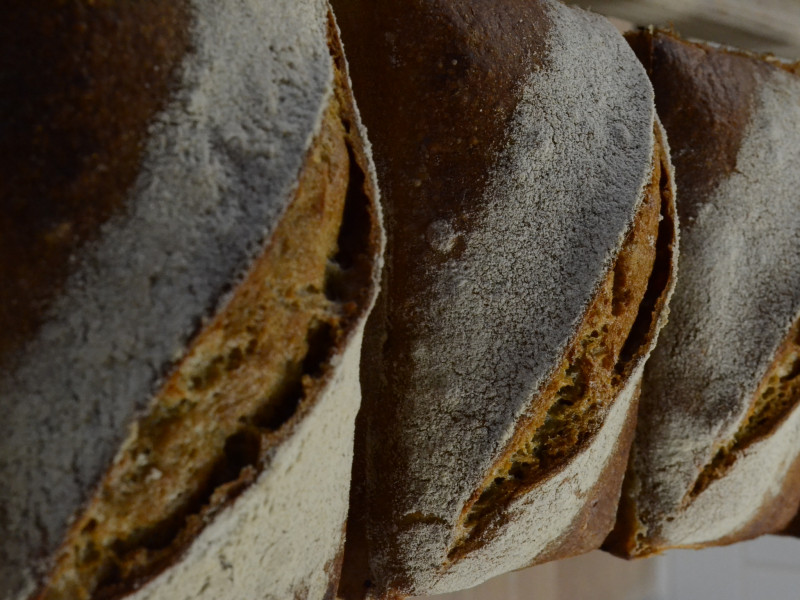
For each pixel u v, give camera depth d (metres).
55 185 0.25
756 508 0.39
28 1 0.25
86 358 0.25
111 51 0.25
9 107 0.24
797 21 0.48
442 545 0.31
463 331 0.30
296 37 0.27
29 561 0.24
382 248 0.28
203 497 0.26
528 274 0.30
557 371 0.30
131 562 0.25
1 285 0.24
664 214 0.33
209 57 0.26
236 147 0.26
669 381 0.36
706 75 0.36
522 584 0.47
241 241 0.25
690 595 0.53
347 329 0.27
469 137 0.30
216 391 0.26
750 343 0.35
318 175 0.26
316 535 0.28
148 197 0.25
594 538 0.35
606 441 0.33
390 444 0.31
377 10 0.30
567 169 0.31
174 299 0.25
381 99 0.30
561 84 0.31
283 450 0.26
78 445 0.24
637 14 0.46
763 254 0.35
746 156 0.35
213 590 0.26
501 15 0.31
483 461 0.30
